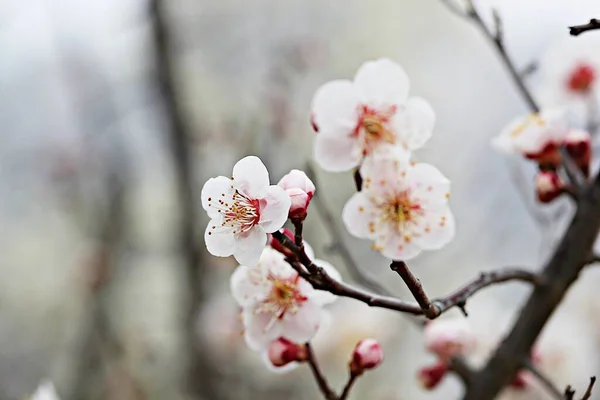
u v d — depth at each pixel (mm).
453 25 1192
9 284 1099
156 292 972
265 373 822
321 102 404
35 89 1058
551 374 550
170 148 813
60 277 1108
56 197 1028
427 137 404
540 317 432
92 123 965
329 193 949
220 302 774
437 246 402
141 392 871
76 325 935
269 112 886
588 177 440
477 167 1070
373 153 403
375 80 404
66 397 886
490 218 994
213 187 381
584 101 492
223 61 1043
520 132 438
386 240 403
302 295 402
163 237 993
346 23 1154
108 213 927
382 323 745
